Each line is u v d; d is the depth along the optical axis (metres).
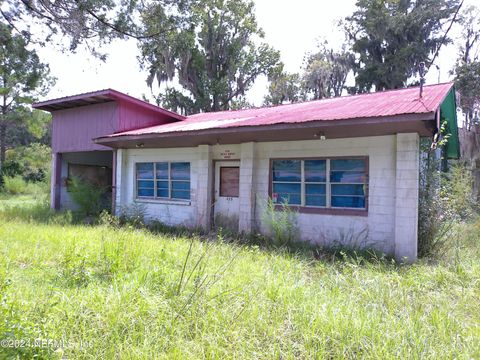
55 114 15.32
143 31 10.52
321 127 7.74
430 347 3.21
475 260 6.97
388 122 6.88
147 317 3.58
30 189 23.81
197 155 11.40
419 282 5.49
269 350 3.17
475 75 19.11
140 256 5.85
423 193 8.14
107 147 13.55
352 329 3.45
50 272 5.11
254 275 5.17
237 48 27.86
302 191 9.34
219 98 28.11
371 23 24.73
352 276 5.70
